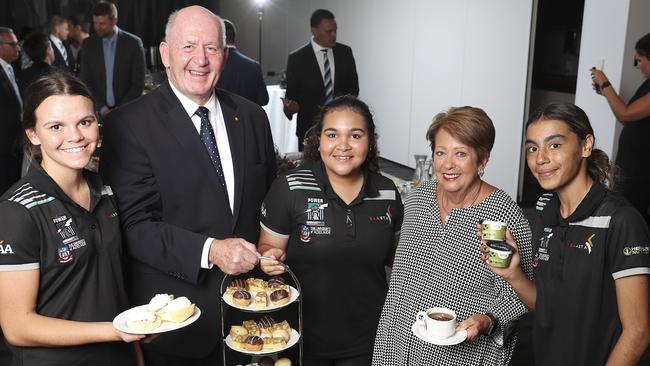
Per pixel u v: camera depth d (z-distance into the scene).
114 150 1.99
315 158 1.98
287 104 4.75
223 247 1.82
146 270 2.01
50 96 1.49
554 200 1.56
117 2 10.54
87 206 1.62
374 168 1.99
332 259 1.91
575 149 1.46
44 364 1.52
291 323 2.02
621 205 1.43
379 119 7.68
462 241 1.69
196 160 2.02
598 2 4.70
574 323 1.47
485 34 5.46
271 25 10.89
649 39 3.79
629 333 1.38
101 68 5.64
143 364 1.83
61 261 1.52
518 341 3.21
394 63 7.16
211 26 1.95
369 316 1.97
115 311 1.66
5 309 1.45
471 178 1.66
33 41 5.26
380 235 1.92
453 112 1.68
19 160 4.70
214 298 2.03
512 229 1.67
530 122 1.52
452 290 1.70
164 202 2.01
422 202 1.81
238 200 2.10
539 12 6.39
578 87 4.98
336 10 8.59
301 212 1.91
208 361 2.13
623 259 1.39
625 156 3.96
